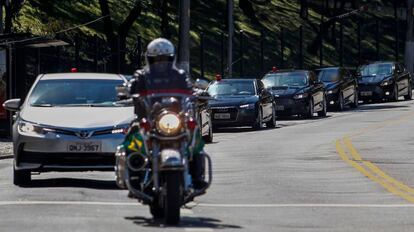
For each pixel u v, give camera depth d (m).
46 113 31.81
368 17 168.25
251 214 25.06
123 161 22.83
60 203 26.80
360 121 69.38
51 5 91.75
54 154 30.58
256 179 33.66
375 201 27.94
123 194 29.06
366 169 36.91
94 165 30.66
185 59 71.06
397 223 23.55
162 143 21.84
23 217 24.00
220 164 39.53
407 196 29.06
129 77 35.25
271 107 67.06
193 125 22.00
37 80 34.34
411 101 100.88
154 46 22.67
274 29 130.25
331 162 39.72
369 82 97.44
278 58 120.06
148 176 22.48
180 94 22.48
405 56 138.12
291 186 31.59
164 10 94.25
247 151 46.22
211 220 23.75
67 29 76.81
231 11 89.38
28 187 31.22
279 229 22.39
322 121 72.06
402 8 176.50
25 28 79.56
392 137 53.09
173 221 22.08
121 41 85.44
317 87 78.00
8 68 54.66
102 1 84.12
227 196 29.00
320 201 27.88
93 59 79.25
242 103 63.56
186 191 22.22
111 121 31.12
